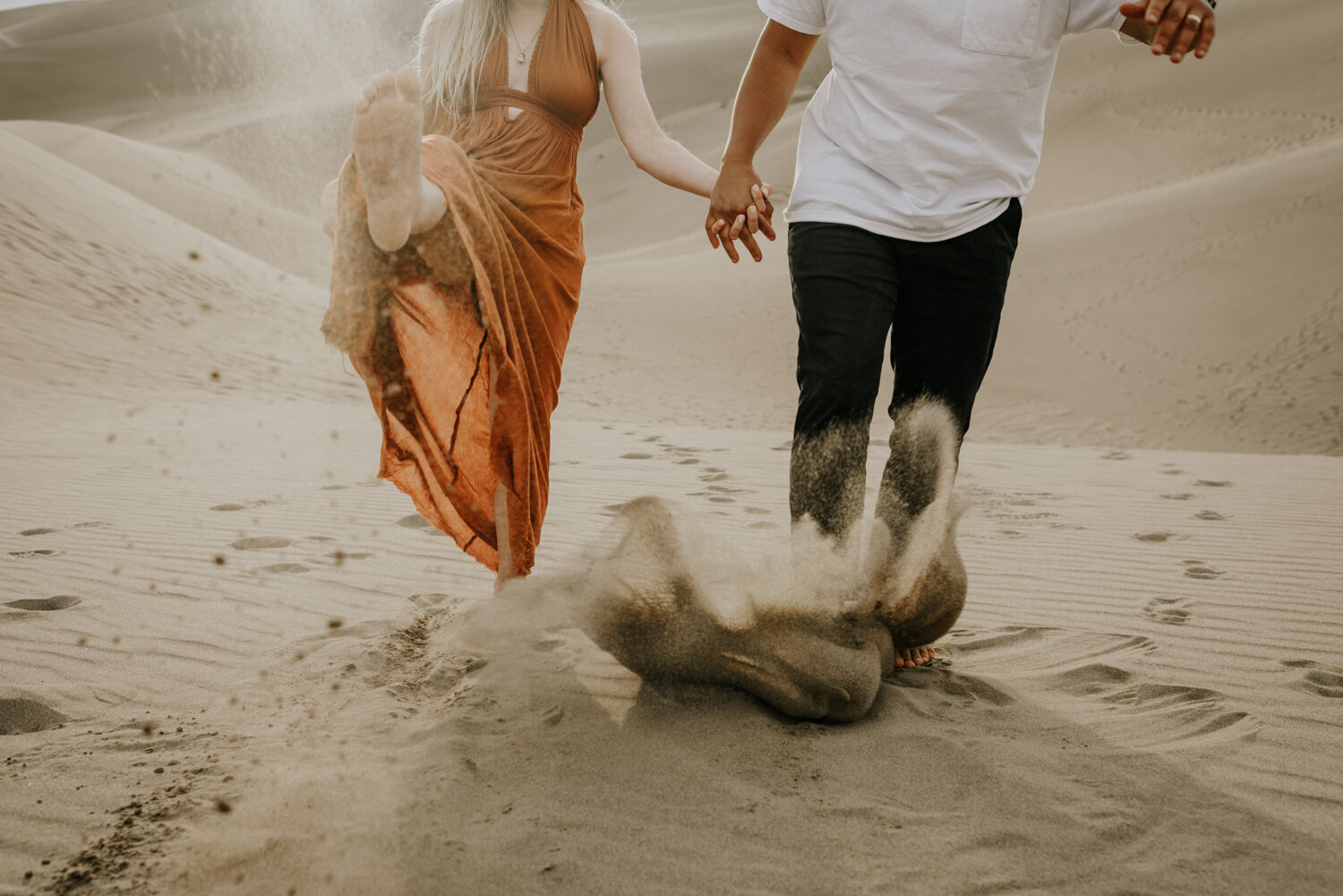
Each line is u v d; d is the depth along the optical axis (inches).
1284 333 642.2
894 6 87.4
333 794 63.9
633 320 846.5
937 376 91.1
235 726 75.8
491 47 89.0
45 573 121.9
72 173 677.9
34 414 299.9
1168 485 208.8
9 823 60.8
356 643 95.6
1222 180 960.3
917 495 88.6
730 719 76.4
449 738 72.0
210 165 1425.9
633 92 94.7
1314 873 55.5
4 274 457.7
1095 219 912.9
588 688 82.5
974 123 87.4
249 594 113.4
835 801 63.7
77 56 3102.9
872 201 87.8
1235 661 92.7
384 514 161.9
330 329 79.0
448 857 56.6
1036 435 522.6
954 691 85.2
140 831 59.6
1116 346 665.6
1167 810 62.7
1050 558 137.3
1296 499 188.1
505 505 85.9
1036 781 66.7
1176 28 76.6
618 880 54.6
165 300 520.4
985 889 54.0
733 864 56.3
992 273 89.2
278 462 219.5
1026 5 85.2
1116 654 95.0
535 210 87.4
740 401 611.2
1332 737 74.1
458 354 84.1
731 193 92.5
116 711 79.6
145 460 217.2
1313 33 1663.4
